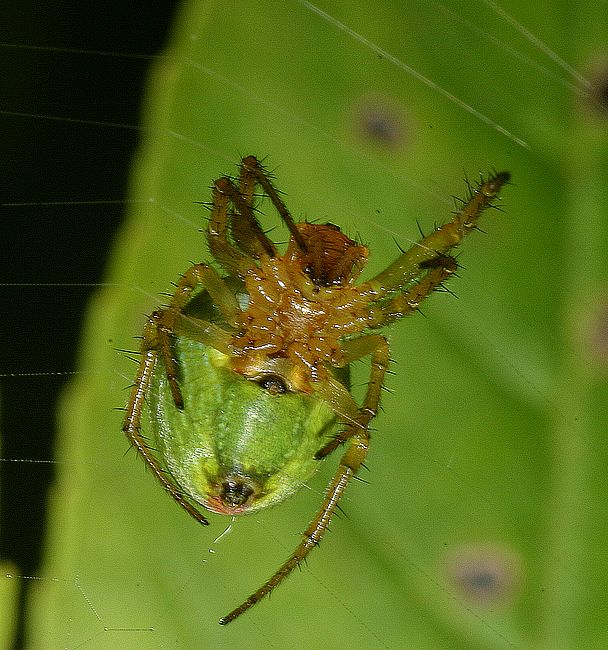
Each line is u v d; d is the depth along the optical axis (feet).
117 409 0.23
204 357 0.23
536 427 0.23
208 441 0.23
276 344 0.23
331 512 0.23
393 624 0.23
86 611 0.23
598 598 0.23
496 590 0.23
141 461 0.23
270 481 0.23
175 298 0.23
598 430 0.23
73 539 0.23
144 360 0.23
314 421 0.23
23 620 0.23
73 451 0.23
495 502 0.23
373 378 0.23
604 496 0.23
